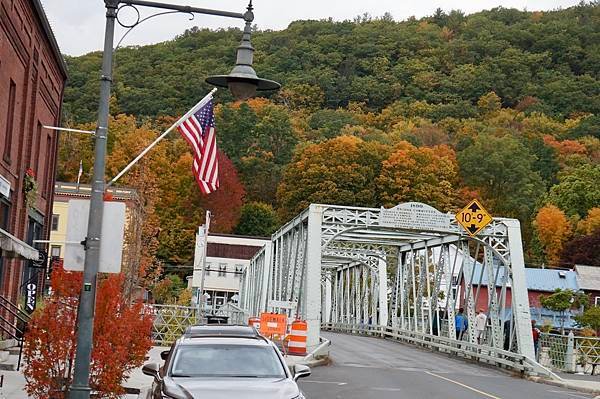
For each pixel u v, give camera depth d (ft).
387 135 421.18
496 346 137.18
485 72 501.97
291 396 43.16
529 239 349.61
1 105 89.51
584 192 358.64
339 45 529.86
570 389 109.60
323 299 293.02
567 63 526.16
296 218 156.46
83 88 350.43
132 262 126.82
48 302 53.52
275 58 516.32
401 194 341.41
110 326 53.16
